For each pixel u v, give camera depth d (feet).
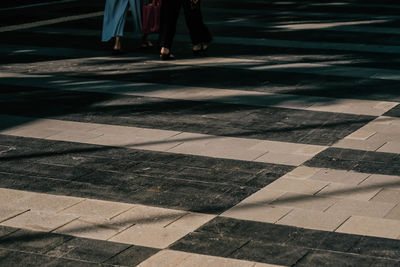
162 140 29.48
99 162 26.96
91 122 32.07
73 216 22.15
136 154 27.84
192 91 37.40
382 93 37.09
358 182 24.82
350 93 37.06
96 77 40.83
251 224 21.52
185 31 57.41
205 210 22.53
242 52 47.83
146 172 25.89
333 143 29.07
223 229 21.21
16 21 62.64
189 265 19.04
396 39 52.65
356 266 18.99
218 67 43.24
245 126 31.35
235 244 20.25
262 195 23.70
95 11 70.74
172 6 44.98
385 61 44.96
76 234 20.92
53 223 21.65
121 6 46.73
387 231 21.06
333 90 37.65
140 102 35.35
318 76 40.83
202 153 27.86
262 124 31.65
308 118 32.58
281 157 27.40
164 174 25.67
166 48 45.27
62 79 40.34
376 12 67.51
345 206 22.81
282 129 30.91
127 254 19.71
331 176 25.39
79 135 30.25
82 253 19.79
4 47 50.16
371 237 20.66
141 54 47.70
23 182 24.97
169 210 22.53
